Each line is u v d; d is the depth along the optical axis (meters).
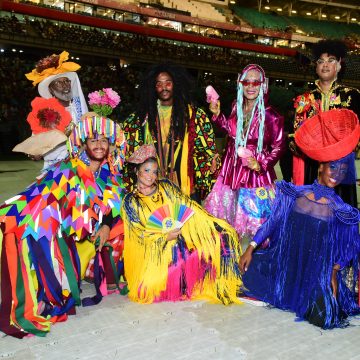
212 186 4.16
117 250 3.68
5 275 3.09
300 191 3.36
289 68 33.47
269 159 3.95
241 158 3.97
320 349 2.85
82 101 4.40
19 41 24.52
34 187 3.36
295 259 3.37
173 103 3.94
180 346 2.84
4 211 3.19
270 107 4.00
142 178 3.53
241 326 3.13
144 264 3.54
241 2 48.09
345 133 3.19
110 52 27.47
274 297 3.44
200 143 4.05
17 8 25.66
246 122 3.99
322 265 3.24
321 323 3.13
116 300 3.55
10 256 3.11
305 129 3.33
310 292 3.24
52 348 2.80
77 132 3.45
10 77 20.47
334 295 3.26
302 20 48.47
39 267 3.21
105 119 3.46
